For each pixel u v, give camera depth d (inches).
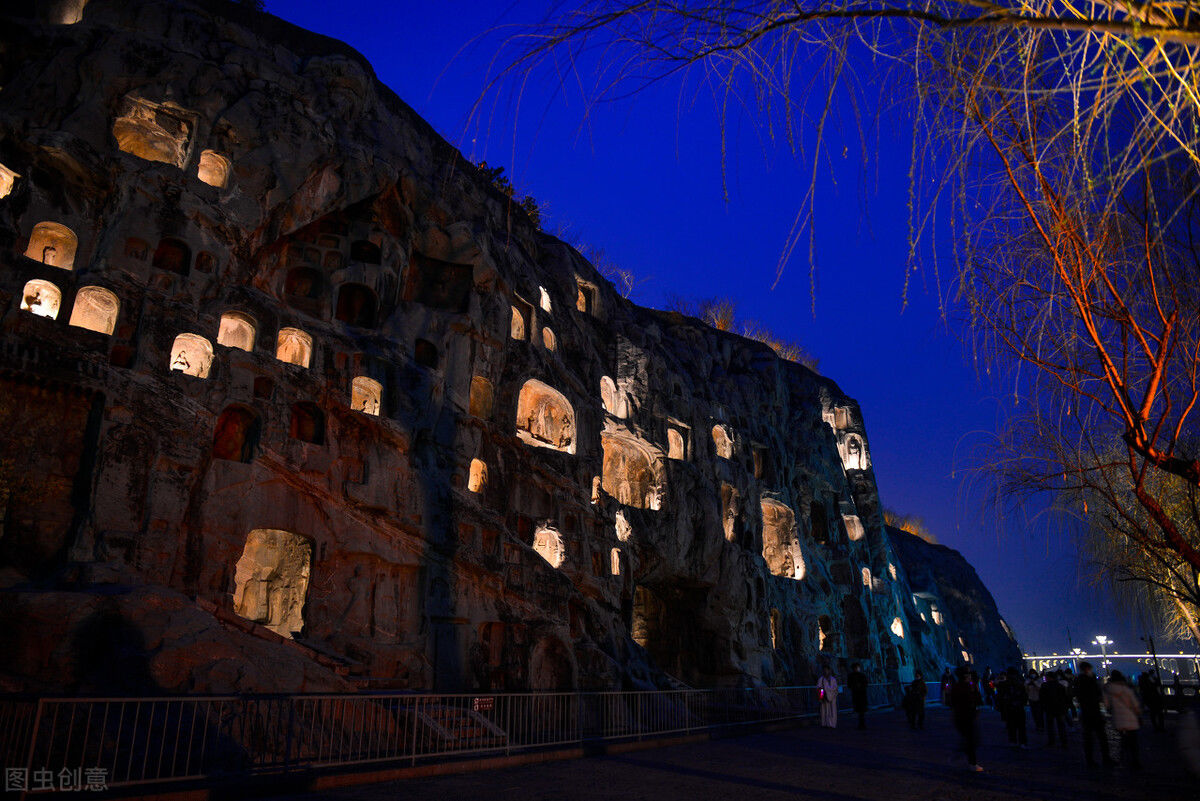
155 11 870.4
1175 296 225.1
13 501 629.0
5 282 665.6
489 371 1086.4
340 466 863.7
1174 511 529.7
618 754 641.6
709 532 1443.2
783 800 428.1
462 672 892.6
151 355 732.0
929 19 111.4
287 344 924.0
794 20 120.1
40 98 757.9
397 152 1079.0
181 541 714.8
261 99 890.1
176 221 787.4
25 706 409.1
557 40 118.8
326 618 805.9
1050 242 216.1
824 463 2059.5
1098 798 441.7
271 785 408.5
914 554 3014.3
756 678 1456.7
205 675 542.3
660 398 1455.5
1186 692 1327.5
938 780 515.5
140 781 363.9
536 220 1606.8
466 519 957.8
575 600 1082.7
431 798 410.3
